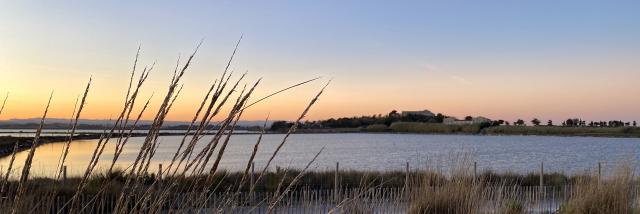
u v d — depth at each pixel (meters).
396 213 6.12
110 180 1.33
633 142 153.62
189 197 1.34
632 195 8.00
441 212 6.15
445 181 6.60
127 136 1.30
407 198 6.53
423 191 6.35
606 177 7.97
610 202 7.52
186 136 1.30
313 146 120.31
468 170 6.54
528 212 6.32
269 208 1.56
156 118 1.28
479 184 6.13
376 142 150.38
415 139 185.00
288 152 90.00
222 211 1.40
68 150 1.32
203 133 1.29
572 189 9.03
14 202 1.24
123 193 1.30
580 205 7.73
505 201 5.79
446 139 185.25
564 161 62.19
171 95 1.27
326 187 18.12
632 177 7.99
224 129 1.29
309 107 1.32
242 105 1.28
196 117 1.28
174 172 1.32
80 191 1.30
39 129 1.27
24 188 1.27
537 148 105.19
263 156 73.25
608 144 134.50
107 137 1.29
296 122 1.33
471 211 5.85
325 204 5.00
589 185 8.04
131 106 1.28
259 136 1.34
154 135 1.30
